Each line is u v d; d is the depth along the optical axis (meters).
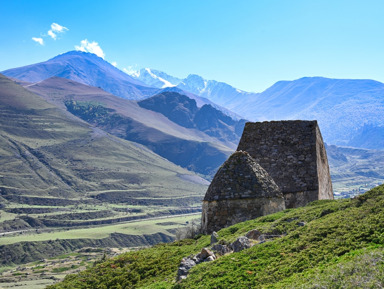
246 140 39.72
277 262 18.66
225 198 30.23
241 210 30.02
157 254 27.73
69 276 27.38
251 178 30.77
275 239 21.97
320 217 23.11
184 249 27.69
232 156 32.12
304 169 36.75
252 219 29.31
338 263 15.82
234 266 19.52
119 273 25.62
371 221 18.61
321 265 16.67
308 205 29.48
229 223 29.89
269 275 17.70
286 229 23.44
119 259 28.17
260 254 20.05
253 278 17.95
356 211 20.72
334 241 18.28
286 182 36.34
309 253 18.11
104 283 24.77
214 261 20.88
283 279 16.83
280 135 39.09
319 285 14.48
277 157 37.84
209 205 30.55
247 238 22.86
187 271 21.25
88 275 26.64
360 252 16.12
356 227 18.69
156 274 24.42
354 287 13.63
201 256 22.64
